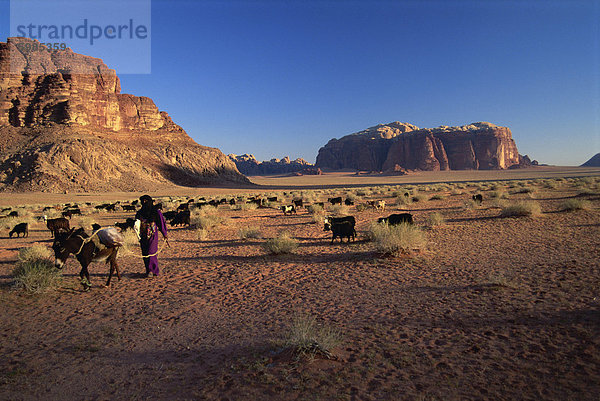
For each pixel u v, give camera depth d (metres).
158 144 145.62
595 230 11.64
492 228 13.82
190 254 11.87
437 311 5.47
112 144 117.25
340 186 115.56
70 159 95.81
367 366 3.84
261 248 12.36
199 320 5.76
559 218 14.86
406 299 6.18
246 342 4.73
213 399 3.35
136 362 4.31
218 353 4.45
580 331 4.32
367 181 158.88
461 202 26.28
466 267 8.16
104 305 6.63
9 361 4.40
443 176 181.12
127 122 156.75
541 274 7.11
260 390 3.45
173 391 3.57
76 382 3.85
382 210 24.41
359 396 3.25
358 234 14.30
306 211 27.62
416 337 4.56
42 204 49.56
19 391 3.68
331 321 5.34
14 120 117.69
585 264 7.57
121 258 11.26
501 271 7.54
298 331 4.38
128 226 15.87
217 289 7.60
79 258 7.50
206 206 28.33
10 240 16.69
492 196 29.30
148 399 3.44
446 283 6.96
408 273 7.95
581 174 137.50
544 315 4.94
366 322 5.21
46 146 97.19
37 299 7.01
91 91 142.50
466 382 3.41
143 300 6.91
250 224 20.45
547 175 146.38
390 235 9.82
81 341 4.99
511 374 3.51
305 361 3.99
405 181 147.88
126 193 87.12
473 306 5.56
